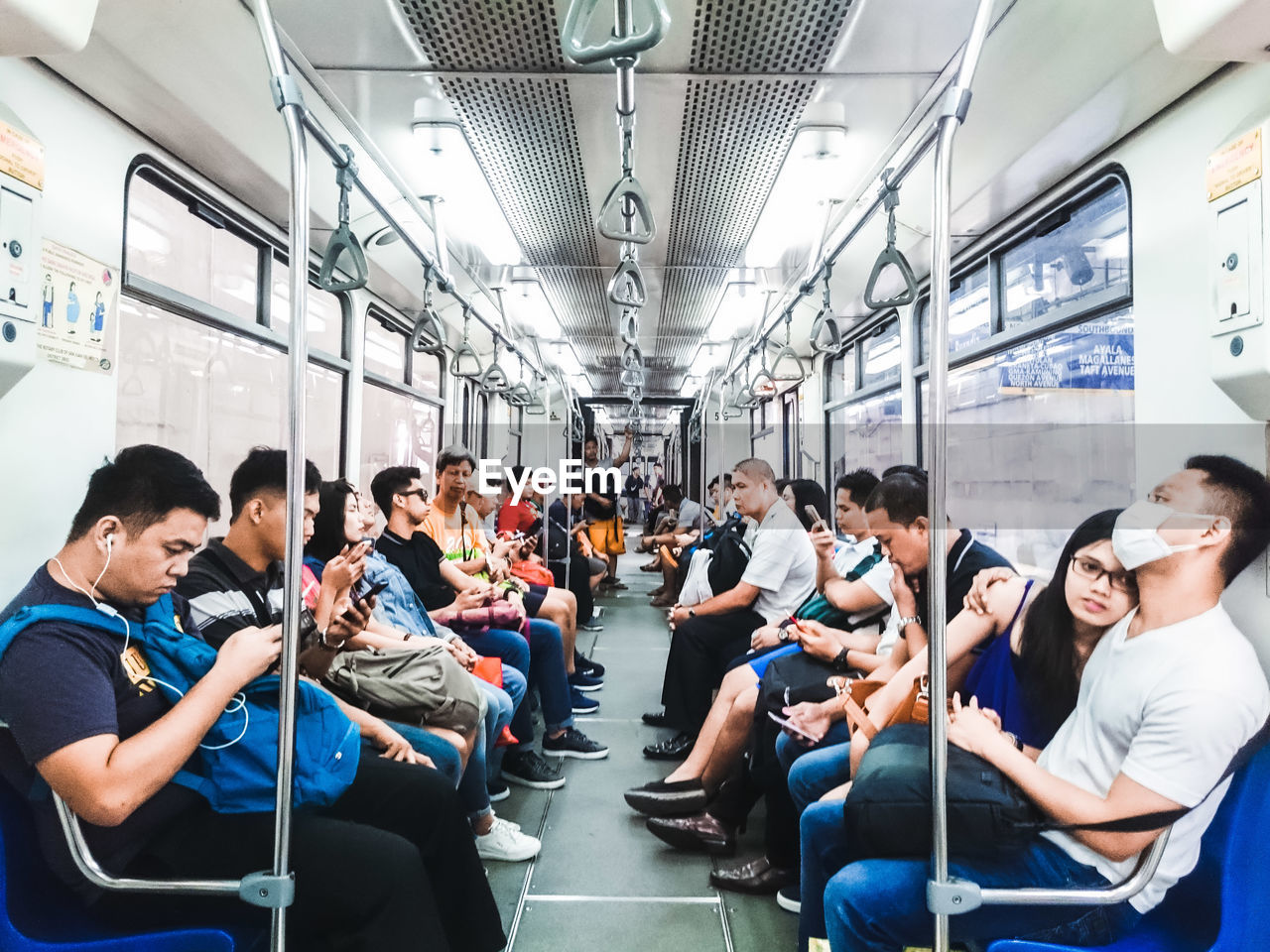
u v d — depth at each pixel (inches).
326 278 75.4
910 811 57.1
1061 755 60.9
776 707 93.3
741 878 92.7
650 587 345.1
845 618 108.5
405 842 61.1
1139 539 59.1
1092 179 91.8
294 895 54.1
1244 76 69.9
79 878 53.8
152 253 93.2
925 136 61.7
